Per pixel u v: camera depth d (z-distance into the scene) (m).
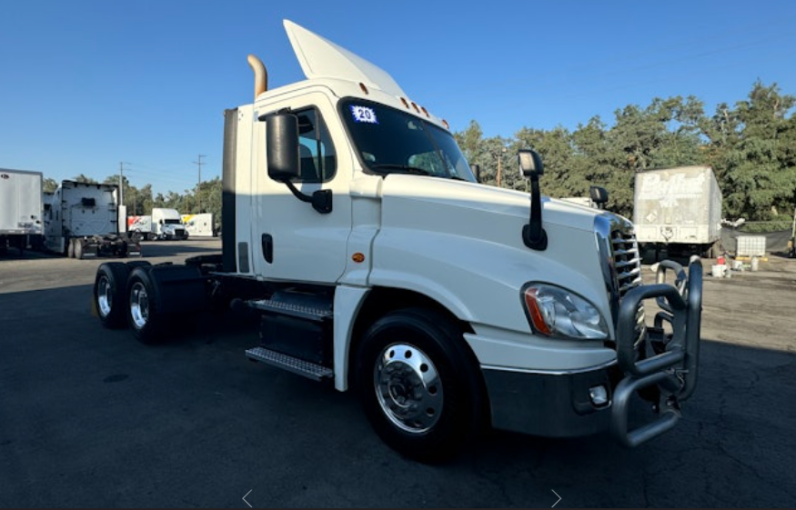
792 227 26.59
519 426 2.75
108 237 21.47
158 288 5.64
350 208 3.67
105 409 4.05
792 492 2.92
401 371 3.17
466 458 3.26
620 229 3.21
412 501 2.76
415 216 3.37
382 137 3.93
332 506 2.71
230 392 4.45
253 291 5.34
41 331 6.86
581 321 2.74
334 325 3.54
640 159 44.16
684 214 17.12
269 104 4.30
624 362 2.48
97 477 2.99
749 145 33.28
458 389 2.93
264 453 3.30
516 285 2.75
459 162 4.68
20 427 3.70
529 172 2.89
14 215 18.98
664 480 3.04
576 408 2.64
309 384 4.67
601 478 3.04
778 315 8.68
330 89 3.82
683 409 4.21
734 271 16.80
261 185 4.37
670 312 3.20
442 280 3.00
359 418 3.88
